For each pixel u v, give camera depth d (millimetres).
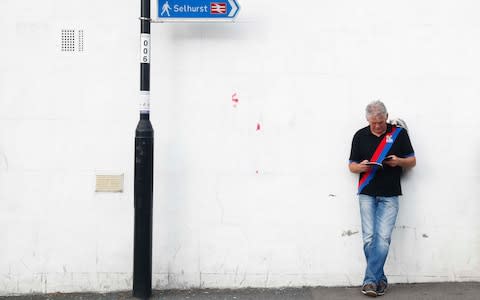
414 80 6703
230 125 6777
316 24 6723
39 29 6773
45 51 6781
